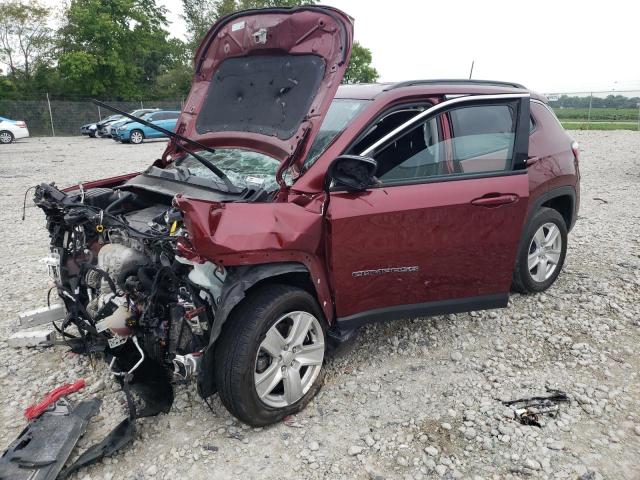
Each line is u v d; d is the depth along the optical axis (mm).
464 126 3633
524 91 4148
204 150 3910
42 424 2922
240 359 2791
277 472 2729
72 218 3205
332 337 3361
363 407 3238
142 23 43688
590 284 5012
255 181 3270
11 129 26547
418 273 3443
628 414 3143
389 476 2691
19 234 7730
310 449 2885
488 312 4461
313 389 3248
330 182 3059
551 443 2887
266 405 2977
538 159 4402
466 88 3775
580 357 3785
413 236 3338
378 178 3326
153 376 3199
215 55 3891
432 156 3492
